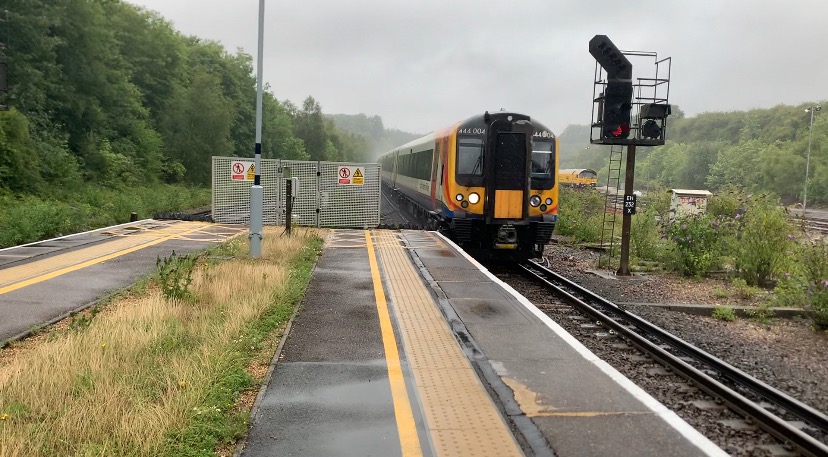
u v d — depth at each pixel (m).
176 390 4.85
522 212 13.93
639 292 12.02
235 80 63.22
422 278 10.16
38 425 4.18
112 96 35.69
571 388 5.25
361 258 12.18
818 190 62.31
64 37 31.28
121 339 6.02
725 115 112.50
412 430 4.38
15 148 23.41
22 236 14.14
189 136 45.25
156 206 25.11
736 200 16.81
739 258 13.16
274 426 4.43
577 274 14.08
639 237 16.47
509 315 7.77
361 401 4.91
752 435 5.18
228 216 18.00
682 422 4.57
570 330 8.75
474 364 5.86
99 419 4.27
